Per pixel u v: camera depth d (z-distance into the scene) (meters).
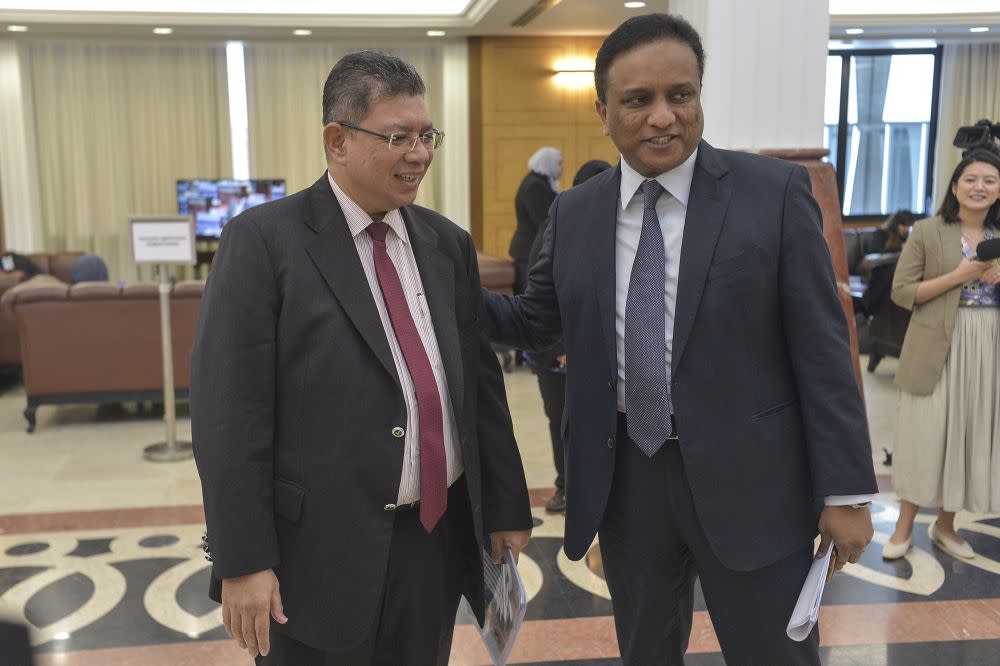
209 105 10.42
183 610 3.10
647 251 1.70
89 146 10.30
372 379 1.57
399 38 10.17
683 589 1.86
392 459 1.58
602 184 1.83
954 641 2.80
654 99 1.59
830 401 1.61
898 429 3.50
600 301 1.75
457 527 1.81
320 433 1.55
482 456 1.84
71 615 3.06
